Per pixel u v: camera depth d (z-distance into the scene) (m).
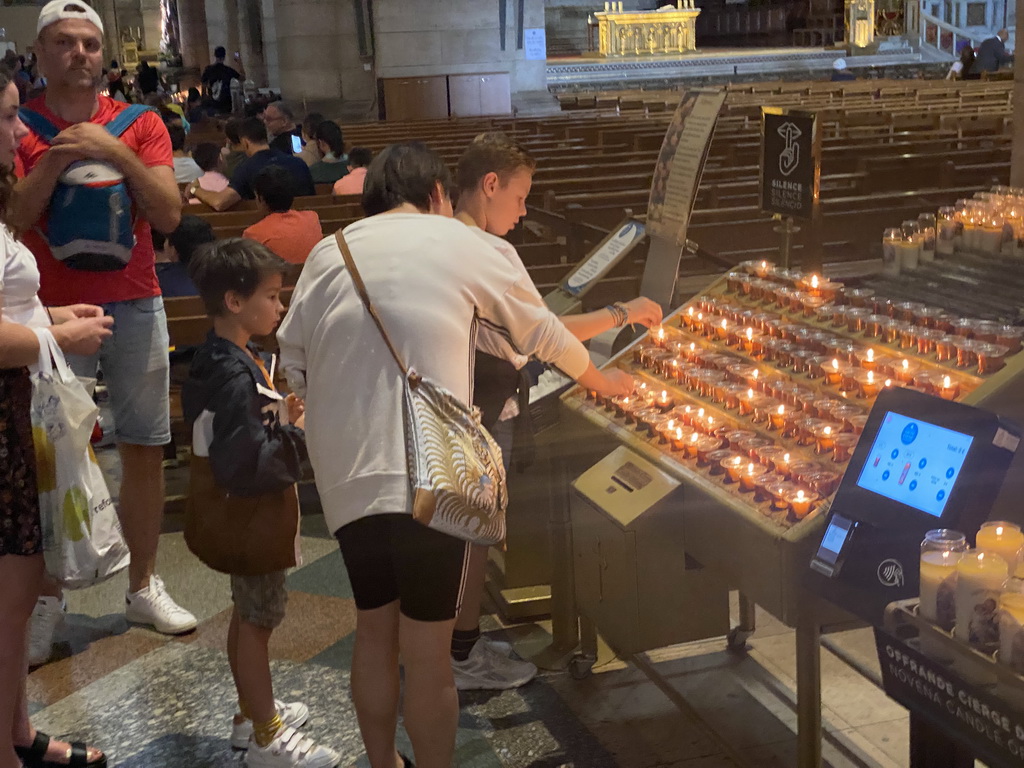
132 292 3.44
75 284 3.38
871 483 2.10
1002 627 1.73
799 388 2.71
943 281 3.16
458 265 2.36
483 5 18.39
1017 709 1.69
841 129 10.78
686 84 26.30
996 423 1.97
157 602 3.62
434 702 2.42
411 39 18.36
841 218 5.99
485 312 2.42
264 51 26.25
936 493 1.99
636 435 2.93
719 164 9.21
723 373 2.93
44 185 3.21
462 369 2.35
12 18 28.95
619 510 2.74
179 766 2.90
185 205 7.08
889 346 2.67
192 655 3.47
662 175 3.56
